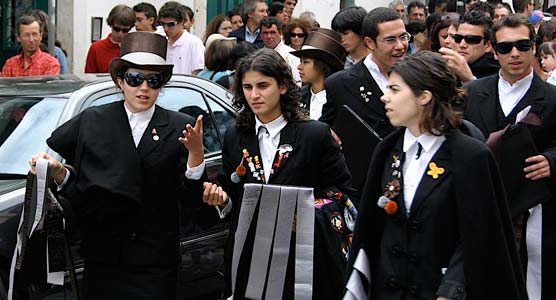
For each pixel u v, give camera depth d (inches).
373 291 153.1
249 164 176.9
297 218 172.6
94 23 481.4
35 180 169.9
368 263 153.1
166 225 179.0
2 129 216.2
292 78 177.8
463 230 142.6
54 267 176.9
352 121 205.9
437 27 272.7
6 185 199.2
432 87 145.8
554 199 194.4
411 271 147.8
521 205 189.6
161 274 178.4
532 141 189.9
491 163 144.3
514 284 143.7
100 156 173.2
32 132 211.9
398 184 149.3
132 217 176.1
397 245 149.2
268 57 174.2
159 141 176.9
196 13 543.8
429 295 145.9
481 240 141.8
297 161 175.2
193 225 223.8
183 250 221.0
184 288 223.5
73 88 223.5
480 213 142.1
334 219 176.9
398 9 483.8
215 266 230.2
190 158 172.4
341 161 180.4
